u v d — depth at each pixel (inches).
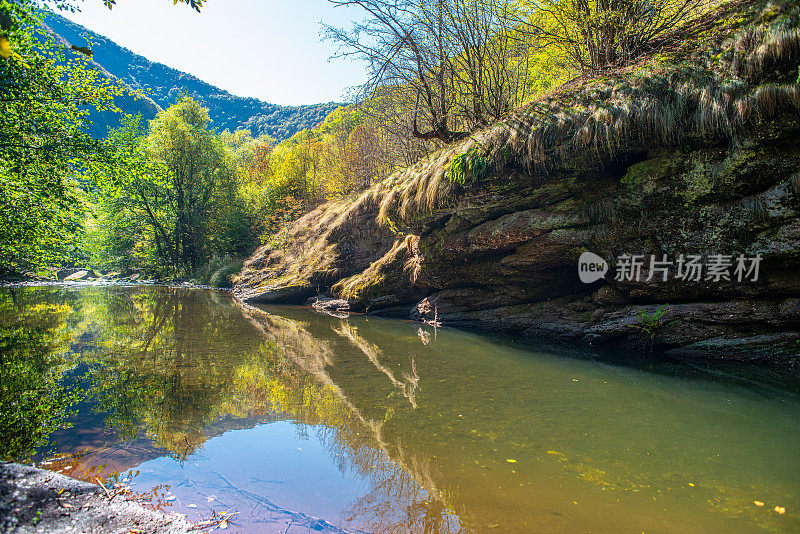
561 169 266.8
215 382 188.1
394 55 354.6
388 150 585.6
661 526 87.7
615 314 249.1
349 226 541.0
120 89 392.5
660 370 201.0
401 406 159.9
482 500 97.7
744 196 202.5
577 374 199.3
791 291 193.0
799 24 186.2
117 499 91.3
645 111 224.4
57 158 353.1
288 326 352.5
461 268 337.7
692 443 125.5
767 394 164.2
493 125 312.3
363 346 268.5
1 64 309.7
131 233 1036.5
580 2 276.1
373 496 99.4
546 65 361.4
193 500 95.4
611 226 247.6
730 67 206.4
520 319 299.4
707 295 217.5
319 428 139.9
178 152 940.6
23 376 188.1
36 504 83.3
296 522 88.4
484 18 322.0
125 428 135.9
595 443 126.9
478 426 140.9
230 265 834.2
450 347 263.4
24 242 399.9
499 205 297.4
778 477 106.2
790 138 189.6
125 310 423.5
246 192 1024.2
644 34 273.4
